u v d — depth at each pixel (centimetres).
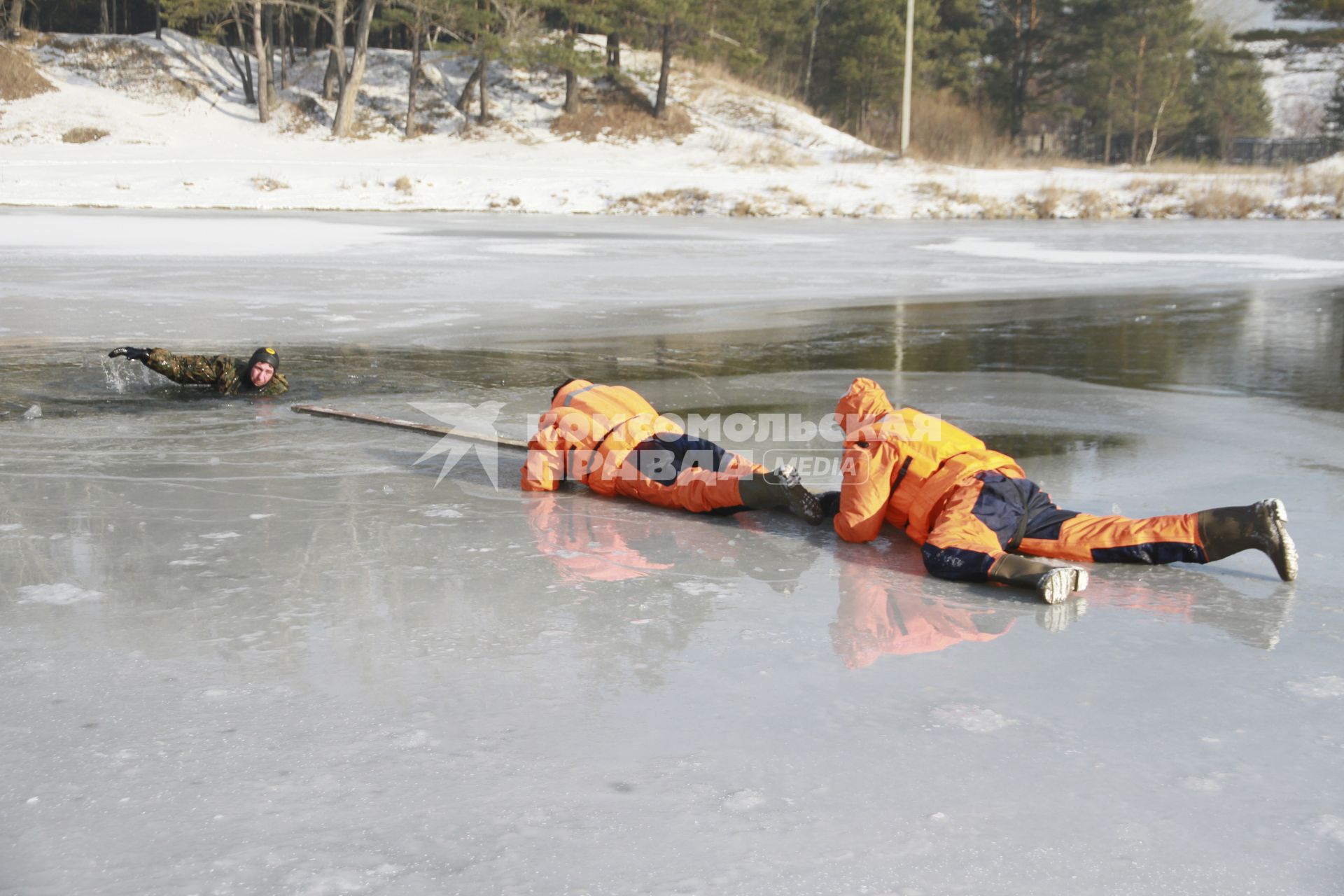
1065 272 1717
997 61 6372
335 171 3434
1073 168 4284
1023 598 368
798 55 5947
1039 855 217
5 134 3950
